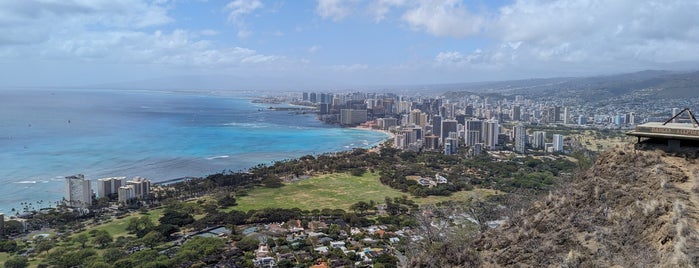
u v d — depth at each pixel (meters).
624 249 25.25
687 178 28.73
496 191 148.75
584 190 31.83
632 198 28.55
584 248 26.58
